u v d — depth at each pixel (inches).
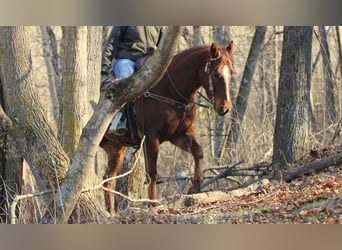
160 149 701.3
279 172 424.8
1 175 405.1
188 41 828.0
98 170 504.1
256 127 639.8
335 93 705.0
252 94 876.0
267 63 911.0
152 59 287.1
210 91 379.6
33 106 343.3
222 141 680.4
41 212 344.8
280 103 474.6
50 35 872.3
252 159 604.1
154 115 395.5
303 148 470.3
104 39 562.3
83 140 303.9
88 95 439.5
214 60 377.4
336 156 420.2
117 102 298.0
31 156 334.3
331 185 377.1
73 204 306.0
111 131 400.8
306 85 473.4
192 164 661.9
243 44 952.3
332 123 625.6
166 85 395.9
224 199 381.7
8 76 345.7
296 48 469.7
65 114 408.2
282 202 354.6
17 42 347.6
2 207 398.9
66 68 412.5
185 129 400.5
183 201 368.2
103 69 398.0
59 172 328.5
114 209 441.1
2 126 341.1
